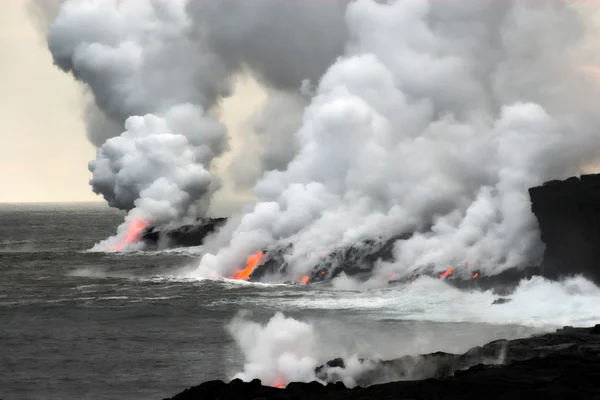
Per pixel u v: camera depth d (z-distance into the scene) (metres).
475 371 40.06
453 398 36.28
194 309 86.38
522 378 37.78
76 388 56.59
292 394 38.62
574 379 37.56
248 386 39.97
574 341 49.62
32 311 87.94
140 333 74.50
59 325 79.44
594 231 80.69
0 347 69.62
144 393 55.31
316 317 79.19
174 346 68.69
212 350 66.88
